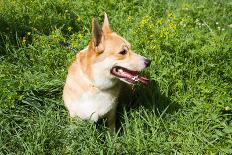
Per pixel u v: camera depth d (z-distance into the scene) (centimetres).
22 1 281
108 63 166
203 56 209
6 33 240
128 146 173
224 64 204
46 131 176
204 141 178
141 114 189
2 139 173
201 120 186
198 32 229
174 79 201
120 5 274
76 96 173
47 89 197
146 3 291
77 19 248
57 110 191
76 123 179
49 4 280
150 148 174
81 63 171
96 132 178
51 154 172
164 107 194
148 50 213
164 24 249
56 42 219
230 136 177
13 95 185
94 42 164
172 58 211
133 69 168
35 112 187
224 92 192
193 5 296
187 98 195
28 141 172
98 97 172
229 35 245
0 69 210
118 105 195
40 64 216
